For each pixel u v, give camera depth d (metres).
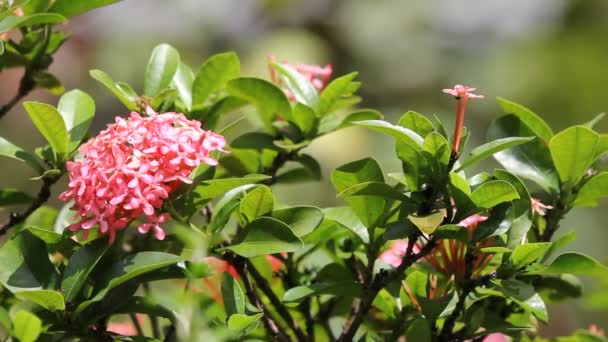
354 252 1.52
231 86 1.53
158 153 1.39
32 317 1.35
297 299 1.45
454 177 1.41
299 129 1.56
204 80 1.55
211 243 1.43
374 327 1.52
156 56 1.55
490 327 1.47
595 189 1.50
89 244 1.40
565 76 3.58
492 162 3.15
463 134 1.43
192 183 1.41
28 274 1.39
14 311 1.47
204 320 1.40
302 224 1.44
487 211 1.44
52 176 1.49
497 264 1.46
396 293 1.48
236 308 1.42
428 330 1.42
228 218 1.43
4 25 1.49
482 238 1.42
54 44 1.57
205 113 1.55
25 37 1.55
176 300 1.40
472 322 1.44
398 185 1.48
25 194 1.53
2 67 1.57
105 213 1.38
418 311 1.47
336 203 3.04
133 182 1.38
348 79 1.54
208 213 1.52
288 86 1.56
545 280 1.52
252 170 1.59
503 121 1.54
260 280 1.47
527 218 1.44
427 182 1.42
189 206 1.43
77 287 1.38
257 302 1.45
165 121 1.40
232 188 1.42
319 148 3.04
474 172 3.13
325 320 1.53
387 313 1.49
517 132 1.53
